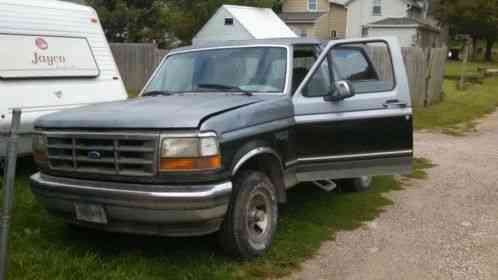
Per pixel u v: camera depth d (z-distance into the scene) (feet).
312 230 18.60
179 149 13.58
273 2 137.59
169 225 14.01
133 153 13.93
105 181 14.35
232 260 15.58
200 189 13.71
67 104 24.22
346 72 19.34
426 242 18.26
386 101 19.29
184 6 124.06
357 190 24.06
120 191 13.85
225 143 14.23
